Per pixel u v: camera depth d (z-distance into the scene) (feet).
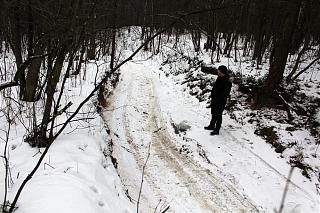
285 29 31.50
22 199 13.44
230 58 50.96
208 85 41.04
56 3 14.65
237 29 47.52
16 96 29.89
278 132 28.30
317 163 24.18
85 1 12.07
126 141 29.86
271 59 42.83
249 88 35.81
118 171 24.02
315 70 41.47
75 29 12.56
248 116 32.27
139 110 38.19
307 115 30.48
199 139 29.25
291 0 31.48
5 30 23.29
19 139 20.71
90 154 20.16
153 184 23.09
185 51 64.95
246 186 22.45
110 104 38.96
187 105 39.19
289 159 25.29
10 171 15.51
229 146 27.78
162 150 28.35
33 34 22.50
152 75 57.26
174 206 20.65
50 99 18.80
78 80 39.88
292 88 34.06
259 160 25.55
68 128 23.77
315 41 65.87
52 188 14.16
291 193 21.31
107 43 58.29
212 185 22.79
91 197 14.70
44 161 17.67
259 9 47.96
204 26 43.98
